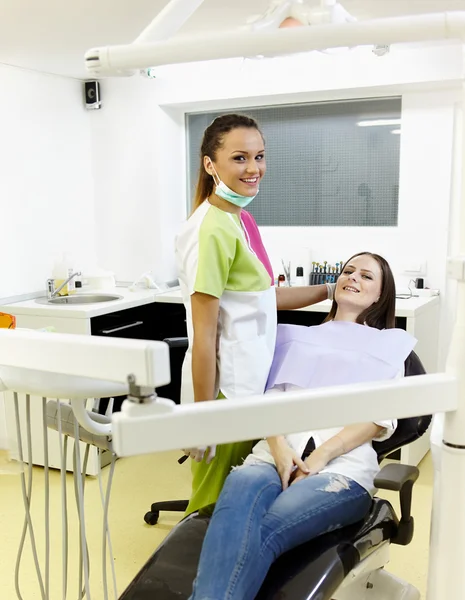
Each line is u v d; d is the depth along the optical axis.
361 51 3.16
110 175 3.90
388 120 3.40
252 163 1.61
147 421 0.68
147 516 2.54
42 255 3.61
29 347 0.78
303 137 3.61
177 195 3.96
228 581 1.28
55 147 3.66
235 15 2.52
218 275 1.58
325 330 1.85
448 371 0.83
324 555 1.43
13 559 2.28
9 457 1.31
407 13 2.49
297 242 3.66
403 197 3.37
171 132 3.84
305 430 0.75
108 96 3.81
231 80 3.49
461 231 0.82
